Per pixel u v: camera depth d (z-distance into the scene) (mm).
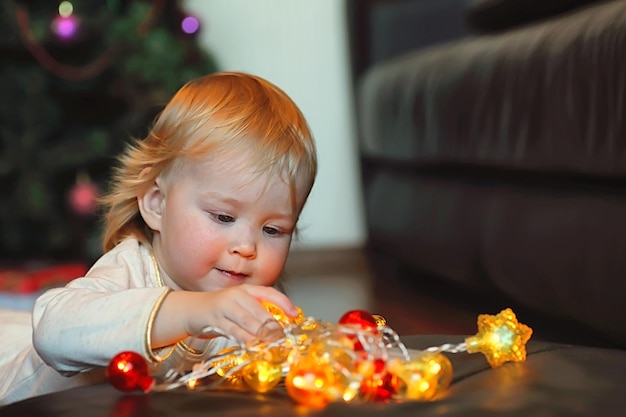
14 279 2240
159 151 1203
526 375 837
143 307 960
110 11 3109
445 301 2369
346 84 3676
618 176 1443
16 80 3115
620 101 1402
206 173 1152
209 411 751
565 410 729
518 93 1770
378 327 856
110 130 3150
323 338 809
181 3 3342
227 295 918
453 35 3289
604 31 1464
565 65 1578
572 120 1553
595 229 1504
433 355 806
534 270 1731
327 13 3656
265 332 860
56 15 3037
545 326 1908
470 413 722
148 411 760
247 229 1152
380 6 3391
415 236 2533
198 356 1194
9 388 1284
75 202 3010
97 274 1165
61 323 992
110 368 818
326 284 2828
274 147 1160
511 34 1946
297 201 1192
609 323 1453
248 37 3600
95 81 3203
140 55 3104
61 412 776
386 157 2771
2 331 1442
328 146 3691
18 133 3133
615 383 806
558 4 1985
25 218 3234
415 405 750
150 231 1285
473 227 2094
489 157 1919
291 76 3646
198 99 1204
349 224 3695
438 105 2211
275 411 743
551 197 1730
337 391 770
